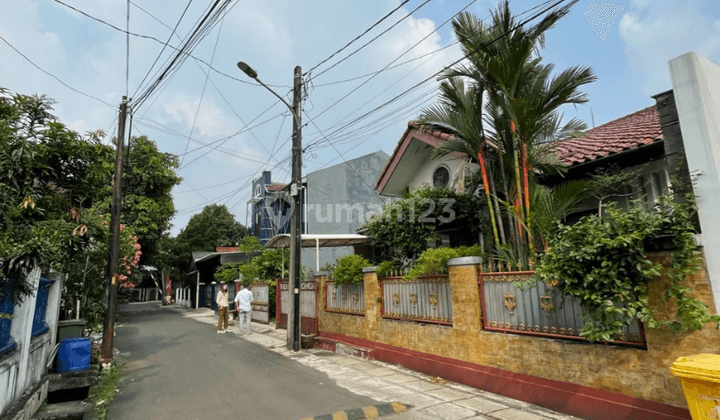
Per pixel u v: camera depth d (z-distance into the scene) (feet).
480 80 23.84
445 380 23.67
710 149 15.58
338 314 35.50
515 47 21.24
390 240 34.30
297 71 37.42
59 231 22.57
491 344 21.20
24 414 17.52
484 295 21.99
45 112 26.22
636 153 23.04
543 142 24.48
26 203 22.03
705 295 13.88
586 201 26.99
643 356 15.19
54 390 21.63
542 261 17.25
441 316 24.93
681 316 14.02
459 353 23.11
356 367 27.86
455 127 24.59
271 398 21.33
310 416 18.48
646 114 33.94
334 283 36.58
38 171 25.77
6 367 16.05
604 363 16.38
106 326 30.71
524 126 21.65
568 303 17.99
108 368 28.84
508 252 22.79
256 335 44.98
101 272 40.16
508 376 20.16
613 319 15.46
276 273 57.82
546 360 18.54
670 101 18.16
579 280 16.03
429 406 19.30
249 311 46.85
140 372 28.48
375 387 22.85
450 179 37.55
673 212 14.49
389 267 30.25
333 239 41.19
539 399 18.54
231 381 25.11
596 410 16.35
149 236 72.02
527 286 19.60
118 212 32.81
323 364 29.14
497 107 24.07
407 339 27.25
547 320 18.81
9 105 24.58
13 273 16.49
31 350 20.08
